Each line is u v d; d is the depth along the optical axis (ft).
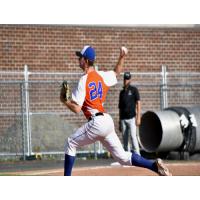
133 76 205.98
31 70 196.34
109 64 205.77
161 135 177.88
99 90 94.89
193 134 171.32
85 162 166.71
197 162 156.76
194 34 215.51
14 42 195.21
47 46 198.70
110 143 95.30
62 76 197.77
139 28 209.05
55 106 194.49
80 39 202.49
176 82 210.38
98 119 93.45
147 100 205.67
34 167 153.48
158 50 211.20
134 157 95.61
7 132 188.03
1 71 190.49
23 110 183.73
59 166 155.74
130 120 157.89
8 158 183.93
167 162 157.99
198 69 215.31
